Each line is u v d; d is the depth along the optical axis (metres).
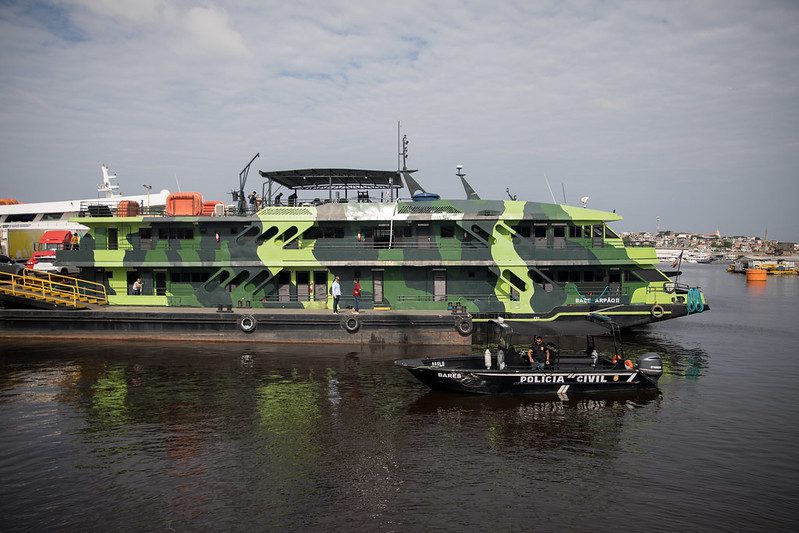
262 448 15.86
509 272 31.39
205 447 15.91
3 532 11.59
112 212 34.81
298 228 31.55
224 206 34.31
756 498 13.12
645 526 11.91
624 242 33.19
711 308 50.44
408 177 33.06
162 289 32.50
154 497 13.04
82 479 13.93
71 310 30.36
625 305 30.88
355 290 30.52
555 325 21.88
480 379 20.44
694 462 15.05
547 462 15.03
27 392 20.98
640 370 21.02
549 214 31.06
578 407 19.48
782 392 21.47
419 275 31.91
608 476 14.22
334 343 29.56
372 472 14.38
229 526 11.80
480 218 30.84
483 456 15.38
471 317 29.77
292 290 32.25
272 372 23.89
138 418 18.23
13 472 14.32
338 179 35.03
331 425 17.66
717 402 20.14
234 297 31.81
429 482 13.84
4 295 30.12
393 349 28.34
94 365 24.95
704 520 12.16
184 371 24.00
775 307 51.31
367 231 32.03
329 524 11.88
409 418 18.33
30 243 58.00
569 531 11.71
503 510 12.52
